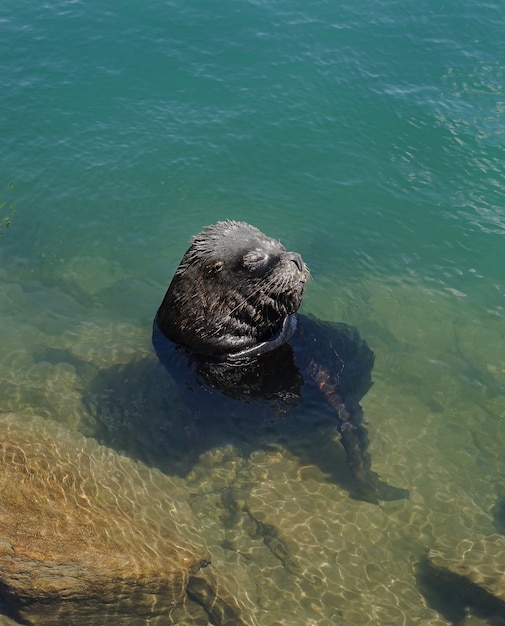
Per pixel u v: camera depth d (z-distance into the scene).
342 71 4.95
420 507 2.87
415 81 4.91
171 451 2.97
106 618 2.57
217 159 4.34
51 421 2.99
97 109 4.60
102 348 3.32
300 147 4.43
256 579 2.67
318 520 2.83
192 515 2.82
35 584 2.51
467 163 4.35
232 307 3.09
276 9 5.59
